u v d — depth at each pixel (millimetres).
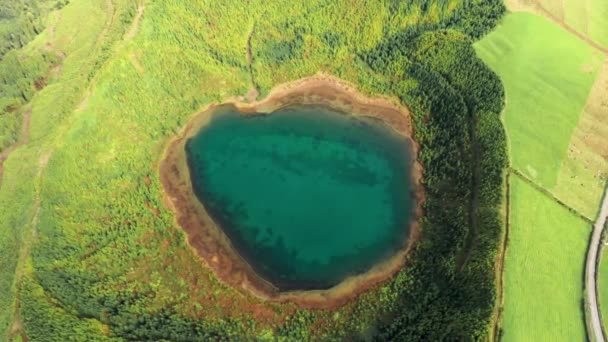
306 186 107562
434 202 100000
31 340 79812
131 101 114438
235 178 109375
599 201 93625
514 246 87812
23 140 115812
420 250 93688
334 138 114750
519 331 79250
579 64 113812
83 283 89188
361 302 88562
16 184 105062
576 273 85250
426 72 115625
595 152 100375
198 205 104750
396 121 115688
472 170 99312
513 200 93438
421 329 80688
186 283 91625
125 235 96312
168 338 82625
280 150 113688
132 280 91000
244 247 98750
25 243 95188
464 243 90312
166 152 113062
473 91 108812
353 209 103250
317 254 97188
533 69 113000
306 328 85875
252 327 86312
